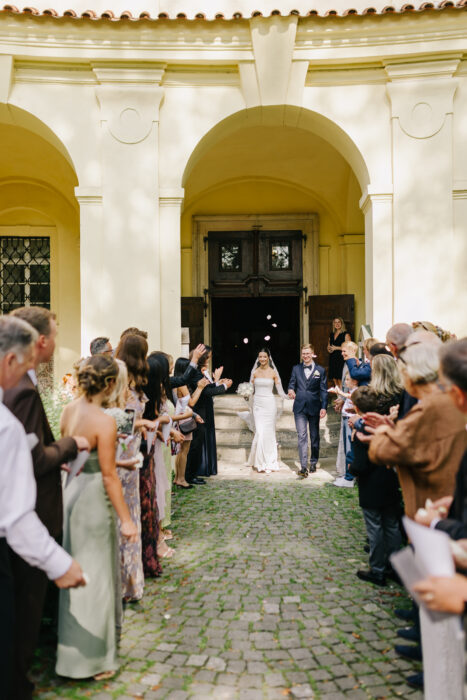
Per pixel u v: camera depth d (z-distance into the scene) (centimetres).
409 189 760
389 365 409
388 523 393
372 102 766
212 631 325
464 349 191
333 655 298
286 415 923
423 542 165
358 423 388
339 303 1175
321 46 745
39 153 1035
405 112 755
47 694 261
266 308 1600
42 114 754
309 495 641
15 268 1159
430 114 754
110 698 258
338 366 1088
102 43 732
